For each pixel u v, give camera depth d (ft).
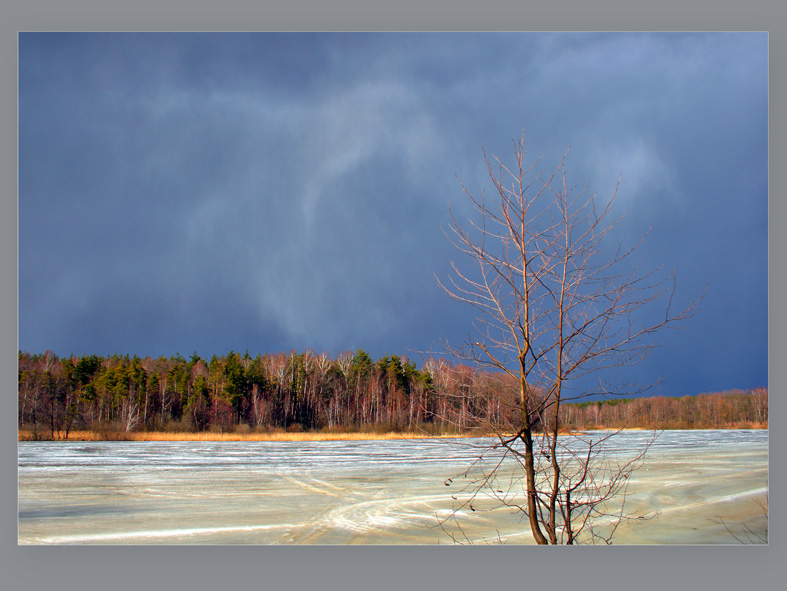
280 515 56.03
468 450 83.97
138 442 156.35
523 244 19.77
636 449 69.77
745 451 114.32
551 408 20.52
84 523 52.54
